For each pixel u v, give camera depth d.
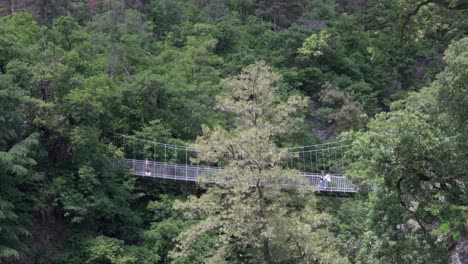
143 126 41.66
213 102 46.69
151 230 34.31
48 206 33.56
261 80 25.05
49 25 61.66
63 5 65.94
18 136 32.03
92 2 66.12
